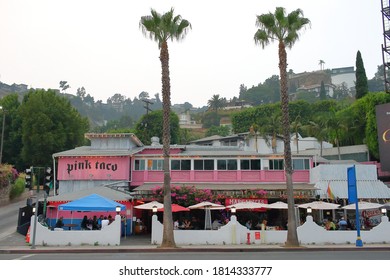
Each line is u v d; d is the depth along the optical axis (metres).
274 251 21.33
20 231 27.39
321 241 24.55
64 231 23.25
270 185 33.53
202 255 18.73
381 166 39.94
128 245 23.58
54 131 56.56
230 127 145.38
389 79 46.62
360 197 31.27
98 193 29.92
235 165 35.62
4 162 59.38
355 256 17.94
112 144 38.91
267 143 62.16
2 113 60.47
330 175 32.62
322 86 171.62
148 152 39.97
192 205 29.80
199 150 41.41
